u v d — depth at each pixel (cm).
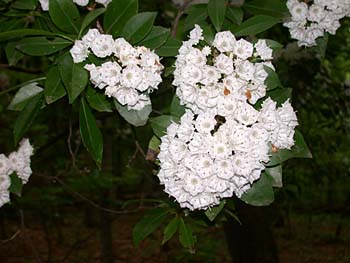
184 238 59
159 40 49
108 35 46
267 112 45
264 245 122
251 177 45
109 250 154
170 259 152
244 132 44
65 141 133
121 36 48
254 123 45
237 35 51
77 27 49
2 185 65
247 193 48
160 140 49
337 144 126
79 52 47
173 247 183
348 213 205
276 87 48
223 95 45
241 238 122
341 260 184
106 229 154
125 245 194
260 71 47
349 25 99
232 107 45
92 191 151
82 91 48
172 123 46
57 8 48
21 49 49
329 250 192
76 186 143
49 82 48
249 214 118
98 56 46
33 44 49
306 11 60
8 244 183
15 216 180
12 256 176
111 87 46
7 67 75
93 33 47
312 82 113
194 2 64
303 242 196
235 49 46
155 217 59
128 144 145
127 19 49
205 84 45
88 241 189
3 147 142
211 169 44
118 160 167
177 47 49
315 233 203
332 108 118
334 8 60
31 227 196
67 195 167
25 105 54
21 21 62
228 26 56
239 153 44
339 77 123
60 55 49
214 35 50
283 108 47
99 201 157
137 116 48
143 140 110
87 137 50
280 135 46
